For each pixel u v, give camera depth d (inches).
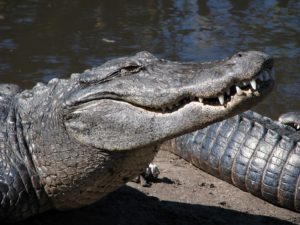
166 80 547.2
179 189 757.3
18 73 1087.6
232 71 518.0
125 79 561.9
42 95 607.5
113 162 572.1
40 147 589.6
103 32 1317.7
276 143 776.3
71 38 1274.6
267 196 768.3
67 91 582.2
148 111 557.0
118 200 684.7
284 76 1125.7
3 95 653.9
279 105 1032.2
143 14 1455.5
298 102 1042.1
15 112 619.2
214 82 523.5
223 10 1512.1
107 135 564.7
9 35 1274.6
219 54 1201.4
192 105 541.0
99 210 653.3
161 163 848.3
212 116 536.7
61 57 1170.6
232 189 793.6
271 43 1285.7
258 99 527.2
